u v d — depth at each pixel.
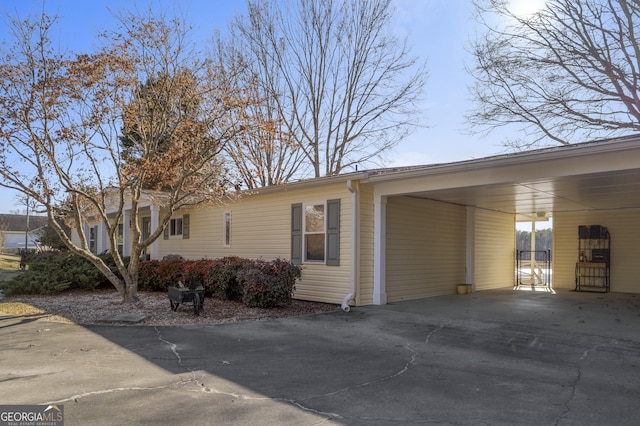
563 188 9.61
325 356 5.80
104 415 3.74
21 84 8.05
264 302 9.60
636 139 6.41
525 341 6.74
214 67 15.27
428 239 12.37
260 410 3.91
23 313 8.95
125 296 10.06
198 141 8.95
